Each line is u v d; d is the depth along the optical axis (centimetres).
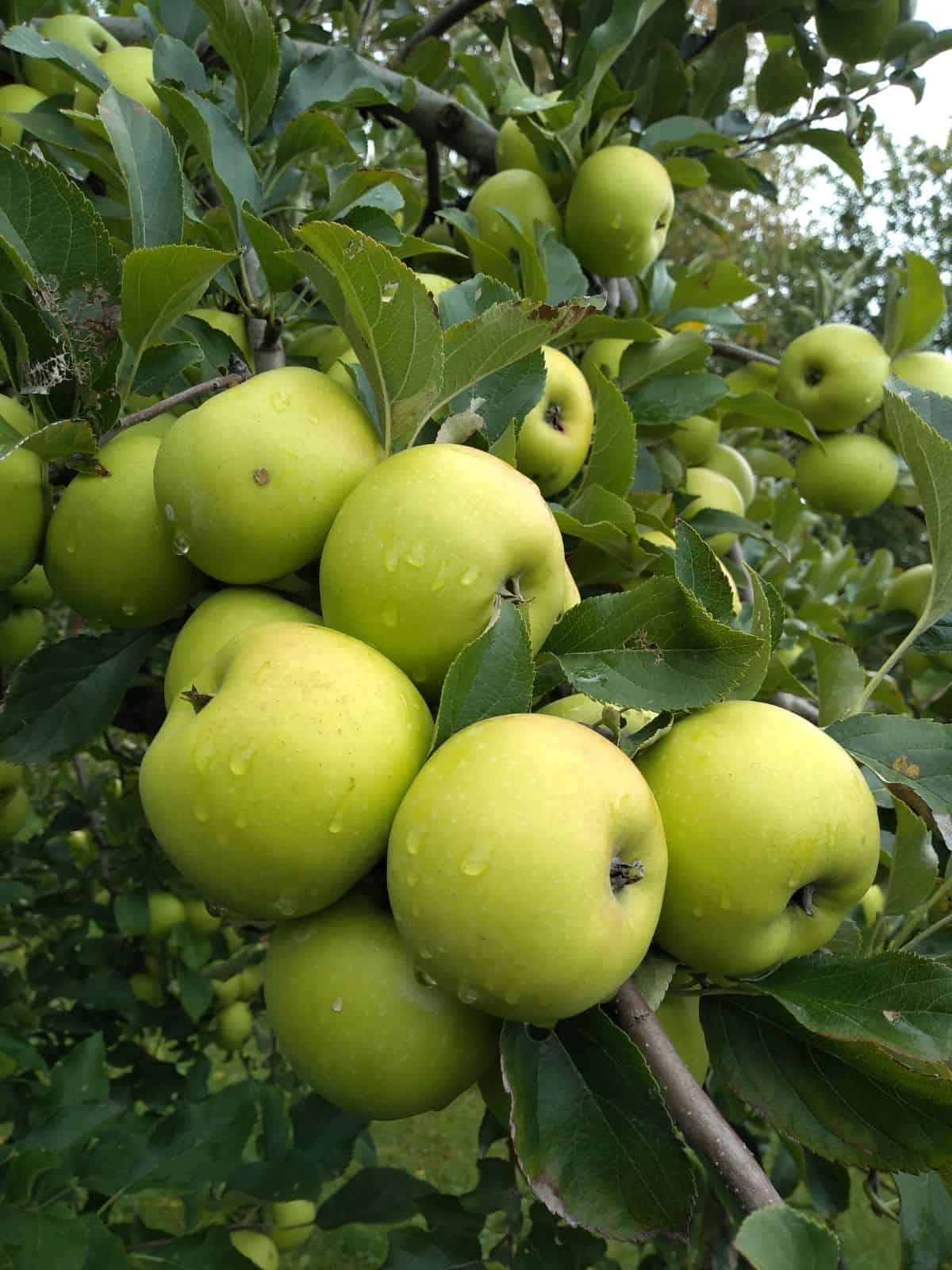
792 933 27
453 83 79
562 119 55
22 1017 76
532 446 43
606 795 23
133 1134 46
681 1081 24
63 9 60
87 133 43
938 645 38
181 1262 42
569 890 22
